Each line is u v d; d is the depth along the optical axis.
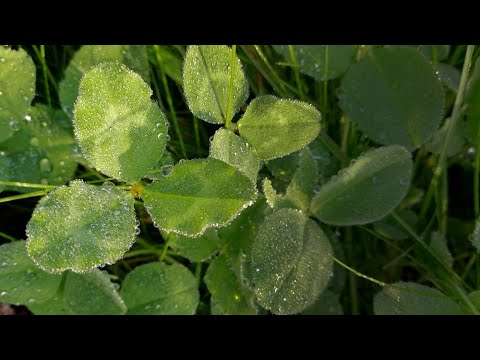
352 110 0.11
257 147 0.10
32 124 0.11
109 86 0.08
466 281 0.12
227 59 0.10
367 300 0.12
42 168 0.10
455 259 0.12
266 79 0.13
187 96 0.09
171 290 0.10
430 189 0.12
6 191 0.12
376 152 0.10
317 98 0.13
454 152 0.12
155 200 0.08
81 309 0.09
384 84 0.11
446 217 0.12
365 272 0.12
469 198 0.13
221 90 0.10
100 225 0.08
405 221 0.12
